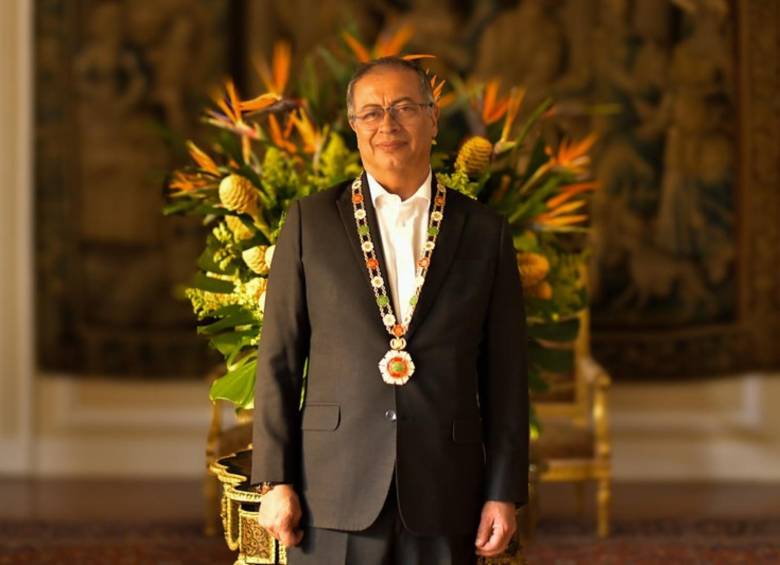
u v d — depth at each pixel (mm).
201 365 8484
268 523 3199
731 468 8523
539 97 8297
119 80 8422
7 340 8594
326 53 4820
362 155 3295
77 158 8445
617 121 8328
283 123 4883
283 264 3299
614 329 8336
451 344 3199
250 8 8344
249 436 6391
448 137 4453
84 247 8492
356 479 3148
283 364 3256
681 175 8344
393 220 3303
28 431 8609
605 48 8312
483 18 8328
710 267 8383
